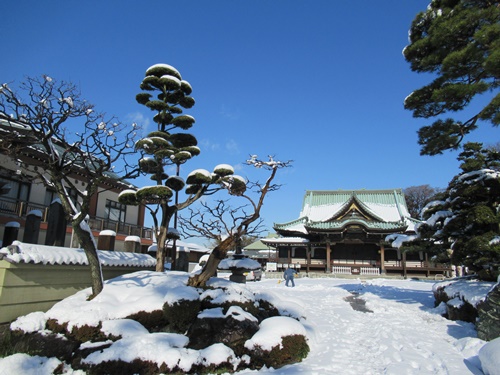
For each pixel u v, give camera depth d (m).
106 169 9.83
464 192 13.46
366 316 13.55
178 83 14.91
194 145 15.65
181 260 18.11
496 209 13.46
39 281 9.22
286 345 7.88
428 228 14.19
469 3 12.38
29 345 7.57
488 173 13.23
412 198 63.69
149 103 14.75
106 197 26.38
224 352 7.42
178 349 7.29
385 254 43.56
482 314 8.80
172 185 15.03
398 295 19.39
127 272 13.02
